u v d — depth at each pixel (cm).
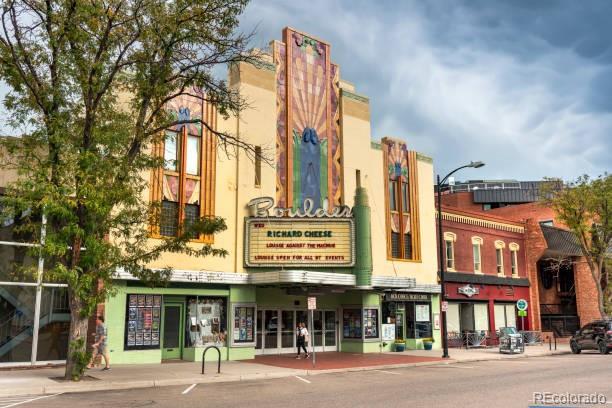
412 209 3375
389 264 3156
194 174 2478
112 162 1672
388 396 1377
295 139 2856
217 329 2450
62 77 1678
